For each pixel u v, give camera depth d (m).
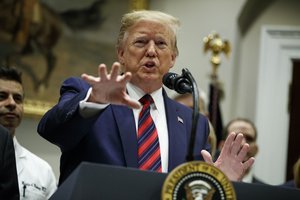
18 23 8.48
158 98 3.64
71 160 3.44
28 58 8.52
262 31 10.04
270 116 9.94
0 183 4.24
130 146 3.33
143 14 3.62
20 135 8.38
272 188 2.55
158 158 3.34
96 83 2.72
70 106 2.99
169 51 3.60
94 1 9.07
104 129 3.39
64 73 8.77
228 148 3.17
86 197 2.39
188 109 3.80
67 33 8.85
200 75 9.50
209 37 9.00
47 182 5.91
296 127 9.95
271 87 9.98
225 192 2.40
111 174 2.43
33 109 8.37
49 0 8.77
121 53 3.73
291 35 10.00
